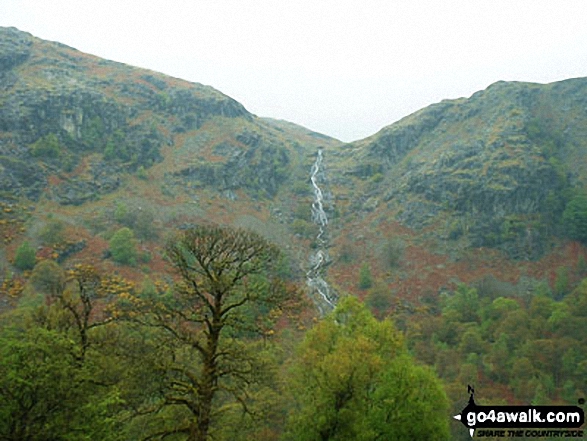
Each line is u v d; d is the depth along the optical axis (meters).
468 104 161.25
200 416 16.97
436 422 21.56
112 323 26.64
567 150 132.38
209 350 18.33
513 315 65.94
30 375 13.40
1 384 13.05
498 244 109.44
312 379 23.22
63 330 22.44
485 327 67.94
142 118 144.00
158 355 18.30
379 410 21.77
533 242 108.38
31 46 154.75
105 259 82.25
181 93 163.62
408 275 103.62
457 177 126.06
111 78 156.38
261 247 20.83
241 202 133.50
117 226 96.75
